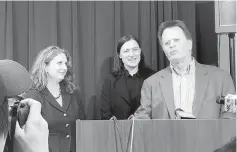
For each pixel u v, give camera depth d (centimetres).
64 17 199
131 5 203
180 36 168
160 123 69
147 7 203
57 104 161
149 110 159
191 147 68
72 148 157
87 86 196
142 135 69
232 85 154
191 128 68
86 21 201
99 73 198
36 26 196
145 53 200
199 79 158
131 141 69
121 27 203
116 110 182
